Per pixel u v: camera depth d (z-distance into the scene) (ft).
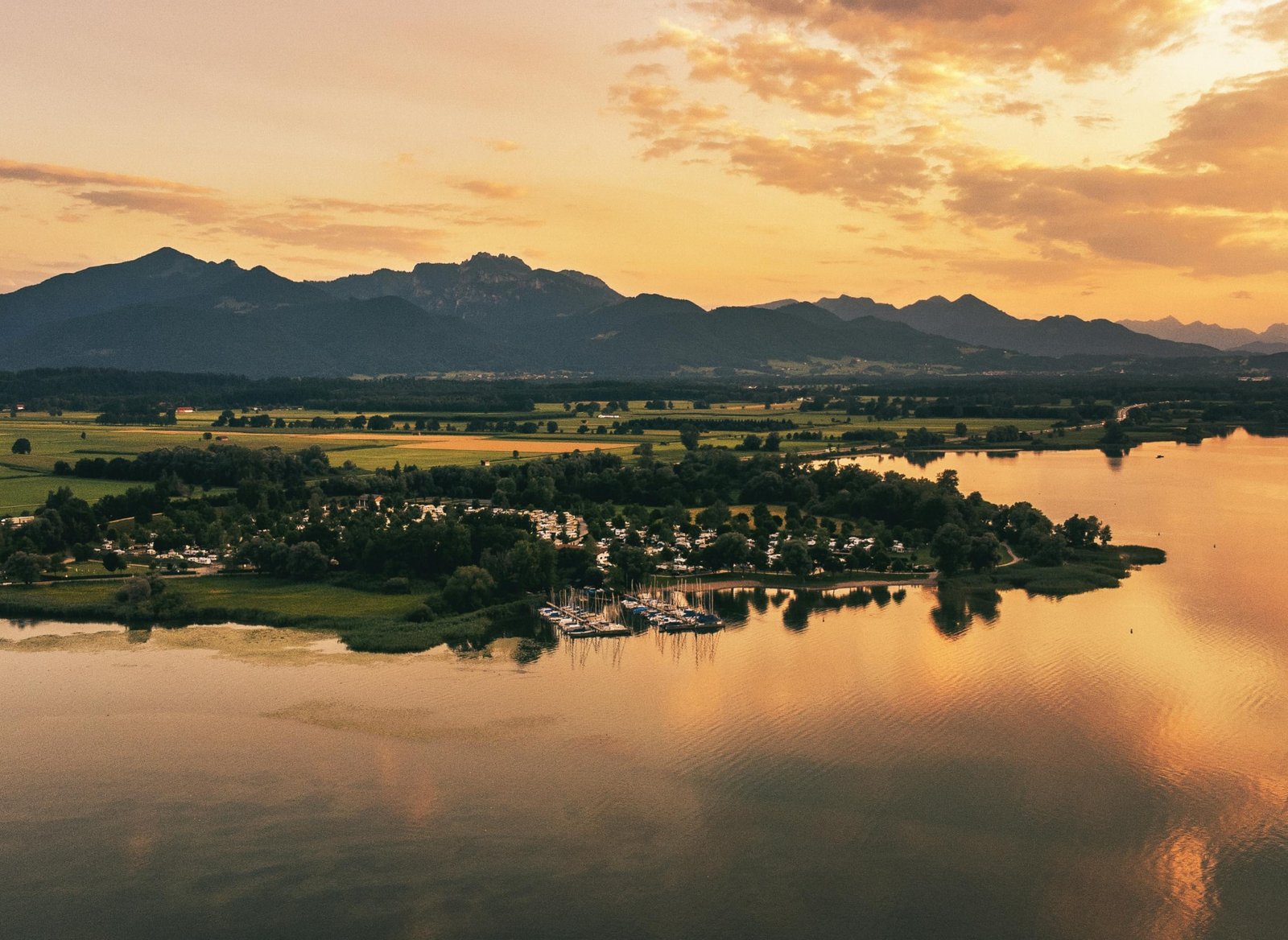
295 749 496.64
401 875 395.75
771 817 436.35
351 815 437.17
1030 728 519.60
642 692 570.87
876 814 437.99
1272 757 487.20
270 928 365.81
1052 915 372.38
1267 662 611.47
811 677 595.06
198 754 491.72
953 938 360.28
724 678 594.24
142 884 390.21
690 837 421.18
